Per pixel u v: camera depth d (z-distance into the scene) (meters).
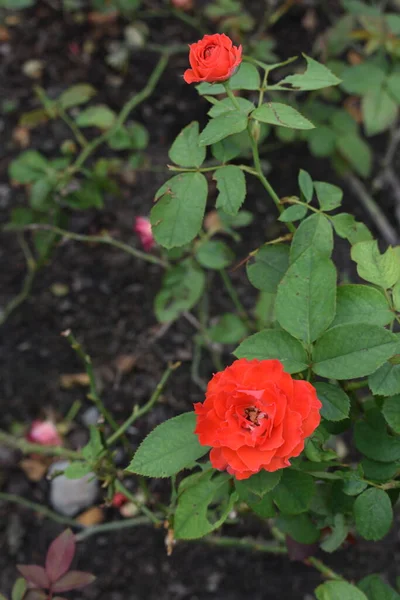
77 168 1.41
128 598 1.24
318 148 1.54
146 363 1.42
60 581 1.01
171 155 0.92
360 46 1.77
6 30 1.85
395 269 0.89
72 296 1.50
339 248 1.47
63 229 1.44
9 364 1.42
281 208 0.94
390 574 1.24
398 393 0.87
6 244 1.57
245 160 1.62
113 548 1.27
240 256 1.53
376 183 1.62
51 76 1.78
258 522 1.26
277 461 0.81
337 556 1.25
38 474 1.30
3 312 1.48
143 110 1.73
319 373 0.87
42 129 1.70
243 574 1.25
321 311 0.87
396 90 1.44
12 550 1.26
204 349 1.43
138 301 1.49
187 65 1.80
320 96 1.68
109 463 1.05
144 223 1.31
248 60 0.95
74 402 1.38
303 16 1.84
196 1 1.88
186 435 0.88
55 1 1.89
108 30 1.85
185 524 0.90
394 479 0.93
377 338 0.85
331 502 0.95
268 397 0.80
